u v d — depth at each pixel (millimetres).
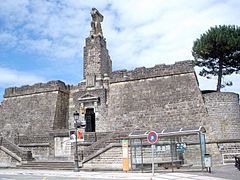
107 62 45219
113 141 28188
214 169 24281
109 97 39969
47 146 36469
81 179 19766
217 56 43094
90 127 40438
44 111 43344
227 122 34938
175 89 36312
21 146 37812
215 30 41844
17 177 21766
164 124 35281
